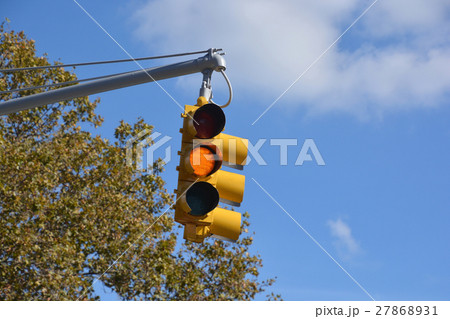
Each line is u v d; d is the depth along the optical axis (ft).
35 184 64.08
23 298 59.16
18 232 59.00
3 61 75.61
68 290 62.28
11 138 72.08
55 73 77.25
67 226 67.51
